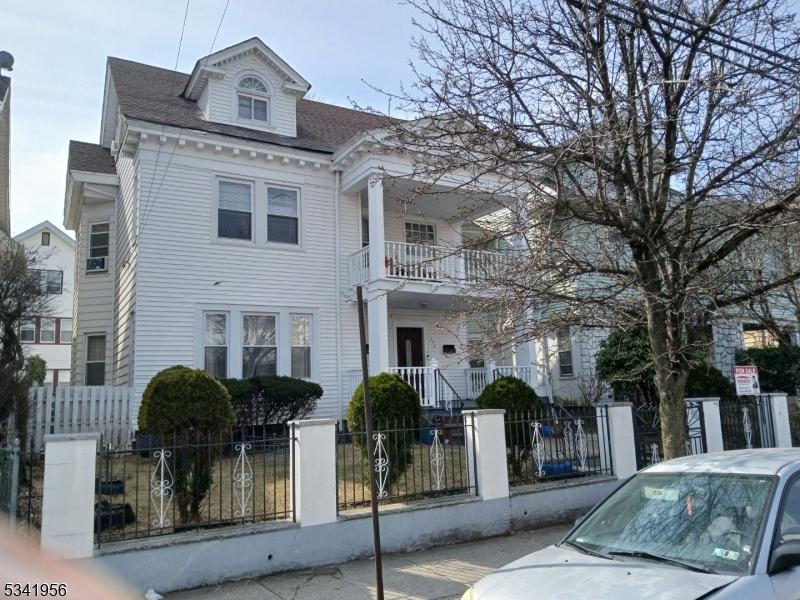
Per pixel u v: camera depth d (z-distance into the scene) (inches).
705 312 283.6
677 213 300.0
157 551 225.5
